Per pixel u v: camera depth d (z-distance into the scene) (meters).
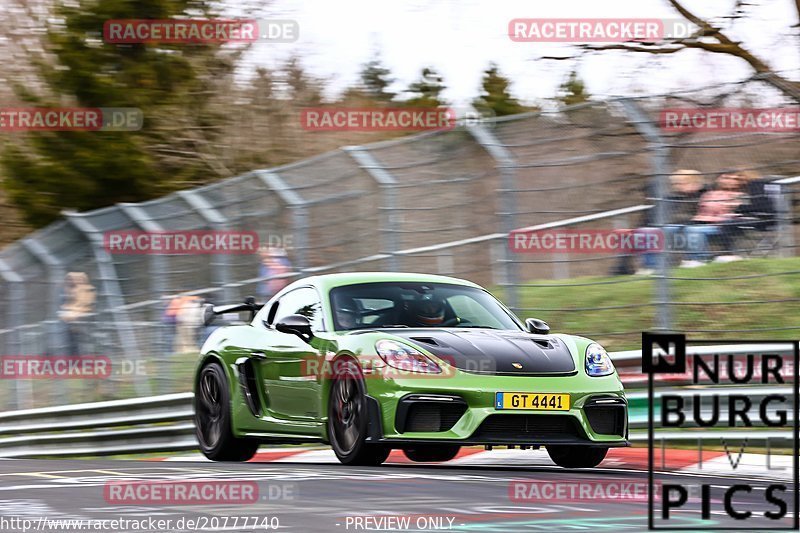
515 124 30.45
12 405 43.00
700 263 28.30
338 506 13.64
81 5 65.00
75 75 64.19
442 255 31.52
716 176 28.31
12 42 72.56
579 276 30.16
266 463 23.25
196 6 68.25
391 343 20.59
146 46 67.88
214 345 25.86
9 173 62.56
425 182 31.84
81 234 41.31
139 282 39.78
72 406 35.94
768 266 28.88
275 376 23.38
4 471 21.27
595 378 20.73
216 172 69.62
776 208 28.27
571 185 29.44
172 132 69.31
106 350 40.28
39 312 42.84
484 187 30.72
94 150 62.56
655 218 28.16
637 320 30.75
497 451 26.20
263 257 36.12
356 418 20.67
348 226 33.62
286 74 71.50
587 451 21.67
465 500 14.29
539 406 19.89
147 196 64.06
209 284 37.94
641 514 12.80
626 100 28.80
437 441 19.55
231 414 24.75
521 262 30.08
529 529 11.42
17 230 74.38
